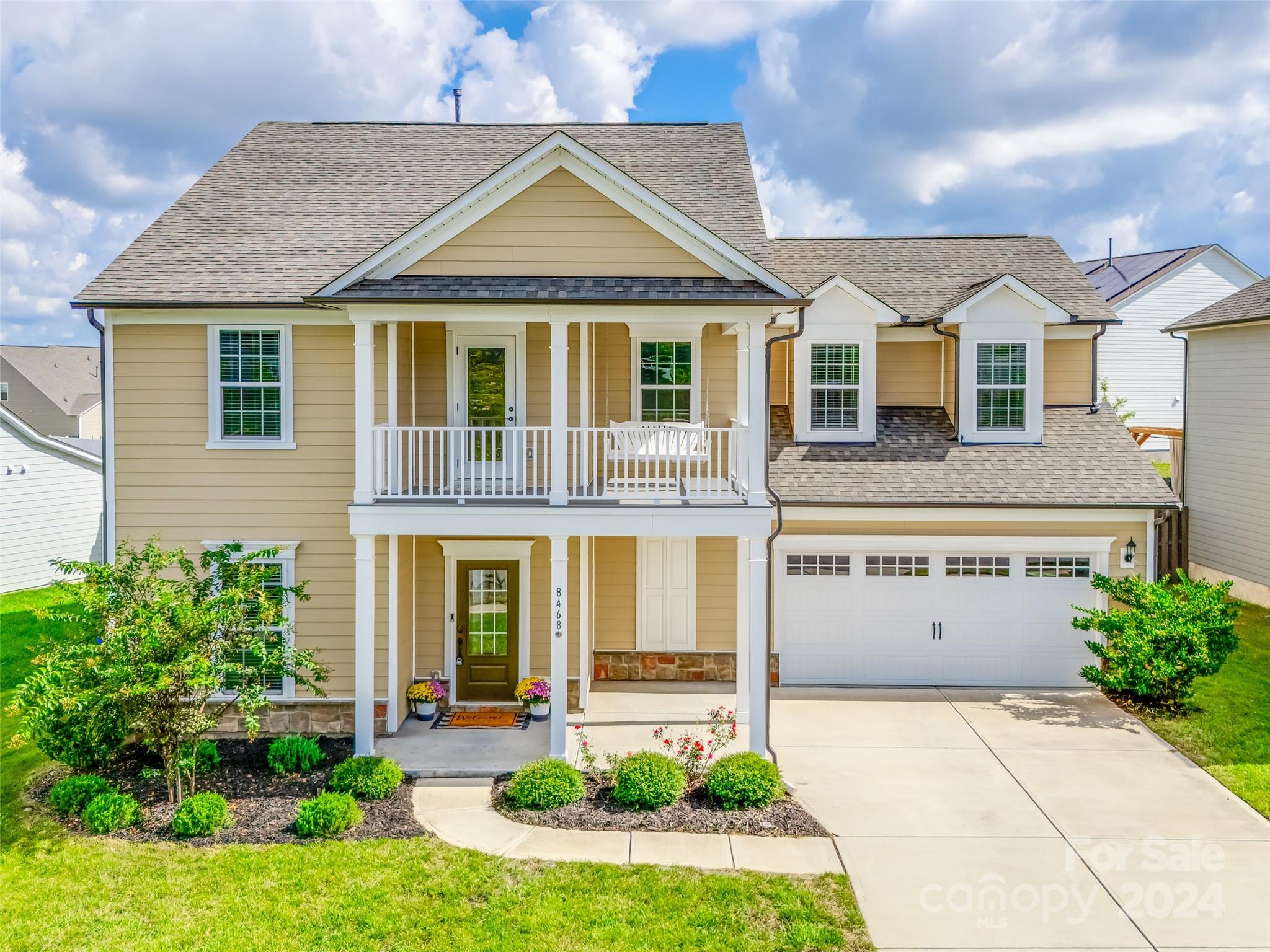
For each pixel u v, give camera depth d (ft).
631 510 35.19
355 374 38.65
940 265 53.62
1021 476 45.75
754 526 35.42
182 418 39.34
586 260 35.99
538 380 42.29
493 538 42.27
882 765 35.81
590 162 35.29
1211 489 61.72
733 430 39.24
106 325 39.01
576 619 42.09
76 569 31.53
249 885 26.53
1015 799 32.78
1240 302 60.08
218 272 40.24
